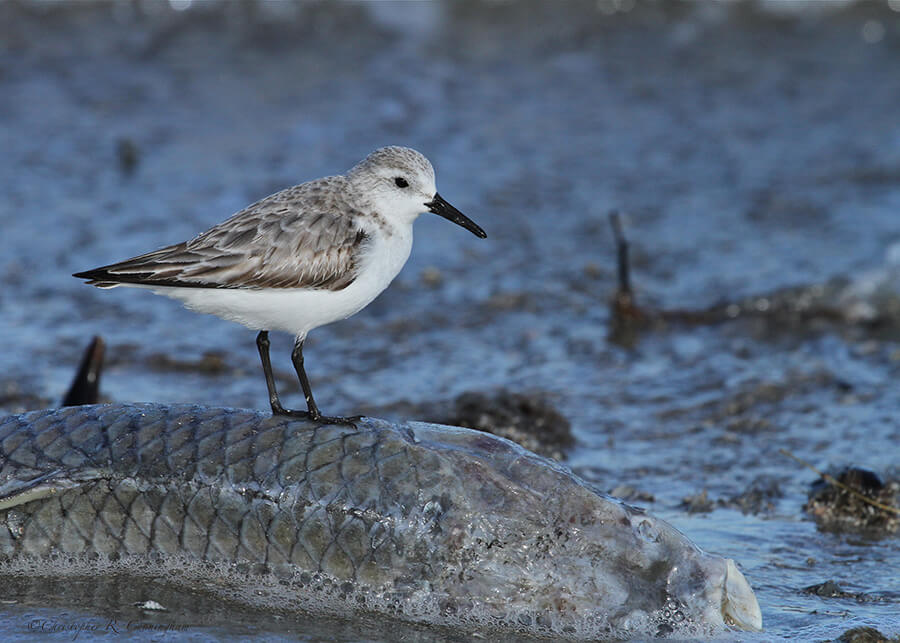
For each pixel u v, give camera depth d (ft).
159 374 45.01
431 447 27.78
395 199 31.35
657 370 46.96
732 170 66.59
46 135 67.26
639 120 72.95
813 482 37.37
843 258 55.57
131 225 57.26
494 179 64.54
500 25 84.94
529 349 48.83
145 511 28.19
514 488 27.30
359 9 84.94
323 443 27.91
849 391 44.78
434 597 27.43
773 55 81.97
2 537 28.78
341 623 27.20
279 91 74.33
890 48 82.69
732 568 27.73
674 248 57.93
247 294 29.50
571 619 27.04
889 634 27.78
